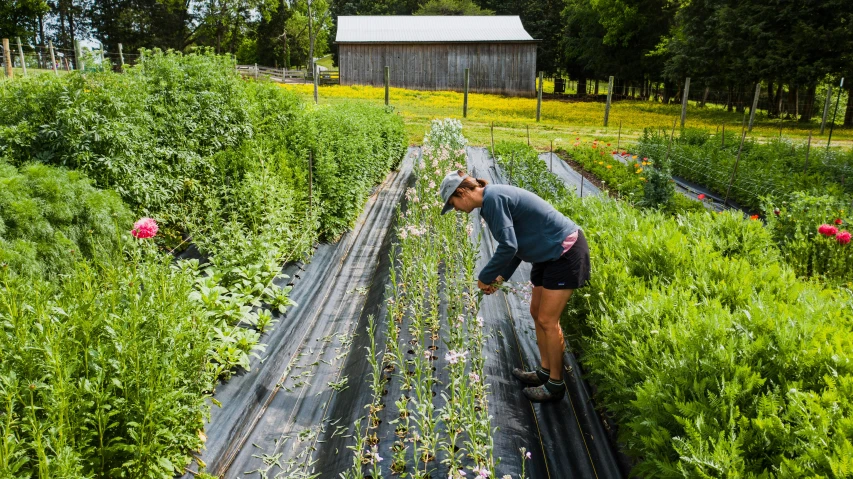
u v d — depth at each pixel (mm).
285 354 5293
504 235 3623
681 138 16141
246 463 3877
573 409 4148
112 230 5168
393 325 4590
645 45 43312
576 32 50750
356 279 7500
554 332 3926
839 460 2252
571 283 3770
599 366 3816
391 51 38781
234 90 7953
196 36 58250
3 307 3127
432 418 3568
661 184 8805
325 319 6230
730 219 5746
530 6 56656
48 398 2689
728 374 2885
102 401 2832
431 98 32188
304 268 7117
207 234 6723
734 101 38562
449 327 5039
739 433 2613
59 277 4512
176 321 3531
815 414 2525
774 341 3137
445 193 3781
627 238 5113
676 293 3939
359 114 11367
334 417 4367
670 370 3027
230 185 7148
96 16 54656
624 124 24906
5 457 2338
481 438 3396
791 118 29859
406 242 6488
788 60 26344
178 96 7102
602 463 3662
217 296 5035
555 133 20703
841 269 6004
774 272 4418
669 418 2861
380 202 11227
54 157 5566
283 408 4531
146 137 6293
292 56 67562
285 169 7461
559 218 3768
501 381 4430
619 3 40312
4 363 2770
